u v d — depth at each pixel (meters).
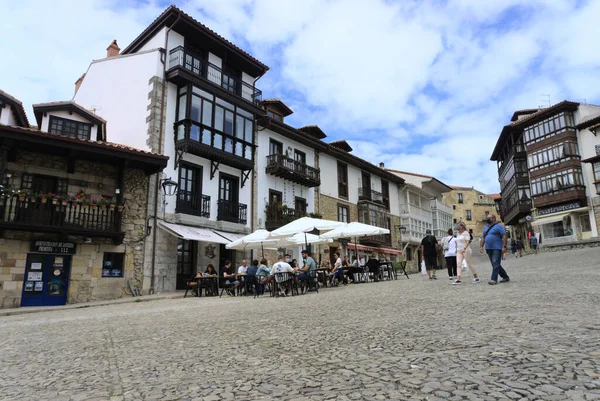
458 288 9.90
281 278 13.43
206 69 21.23
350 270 20.08
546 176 39.44
